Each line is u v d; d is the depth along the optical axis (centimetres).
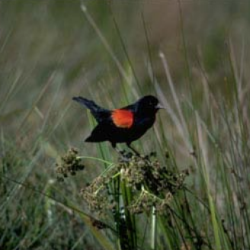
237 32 2166
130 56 1983
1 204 1161
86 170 1248
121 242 970
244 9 2278
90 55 1909
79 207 1221
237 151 1080
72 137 1388
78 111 1480
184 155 1306
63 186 1234
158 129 1208
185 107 1172
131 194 952
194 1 2267
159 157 1109
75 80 1572
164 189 895
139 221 1148
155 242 991
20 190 1209
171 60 1914
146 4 2212
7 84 1227
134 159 884
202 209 1089
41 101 1410
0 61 1255
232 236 1042
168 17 2188
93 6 2159
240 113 1121
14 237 1191
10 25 1650
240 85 1207
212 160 1195
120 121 1026
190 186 1118
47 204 1225
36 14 1961
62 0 2117
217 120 1172
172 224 1038
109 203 905
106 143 1055
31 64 1630
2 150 1190
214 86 1572
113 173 892
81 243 1229
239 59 1955
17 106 1403
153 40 2094
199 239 1011
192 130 1130
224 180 1073
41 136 1220
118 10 2180
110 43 1978
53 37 1917
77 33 2014
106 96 1208
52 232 1233
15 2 1962
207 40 2127
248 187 1073
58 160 1214
